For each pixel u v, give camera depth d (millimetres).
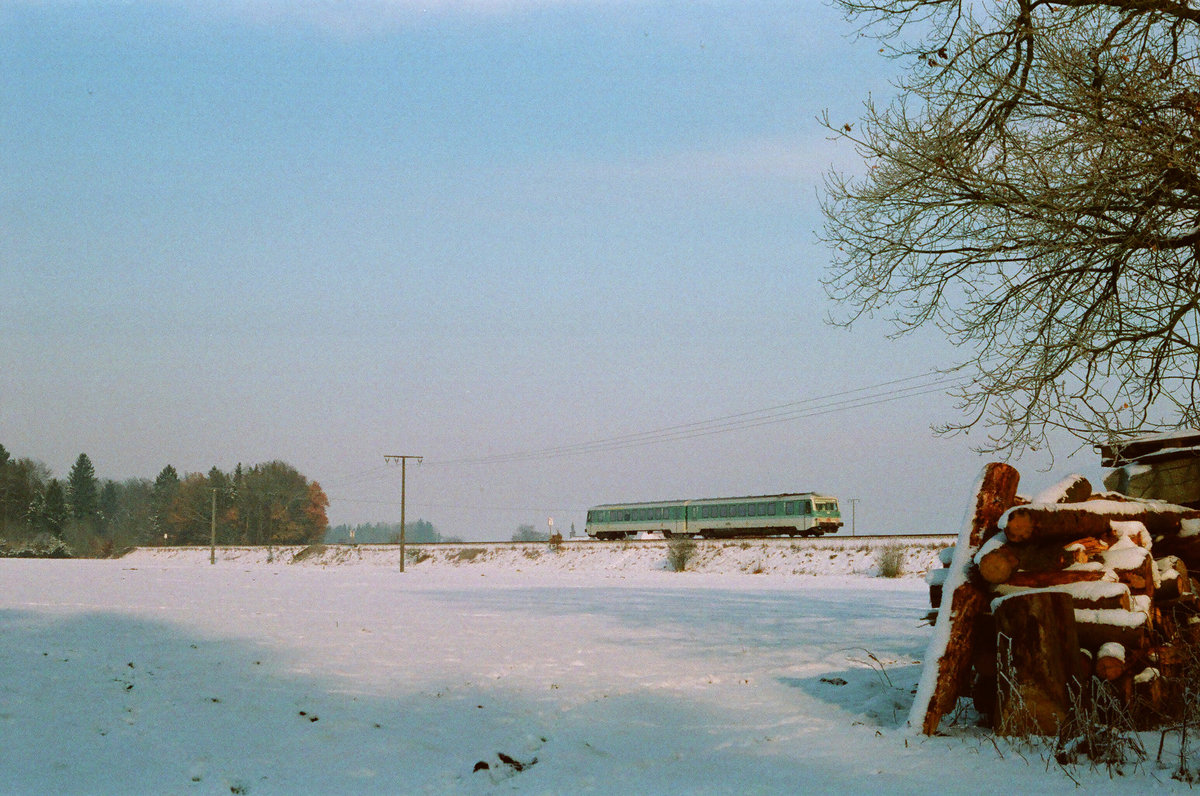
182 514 129125
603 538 75312
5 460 133000
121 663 10422
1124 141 9266
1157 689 7215
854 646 13492
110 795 6059
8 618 14305
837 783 6305
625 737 7797
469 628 15508
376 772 6770
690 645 13609
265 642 12703
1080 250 9797
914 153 10852
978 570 7715
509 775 6820
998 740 7008
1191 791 5660
